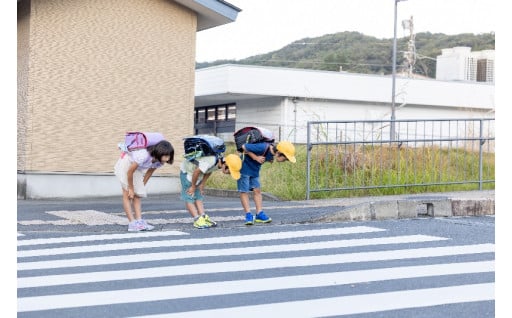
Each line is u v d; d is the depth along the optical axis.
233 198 14.31
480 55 52.38
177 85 16.84
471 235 8.64
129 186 8.98
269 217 9.96
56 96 15.11
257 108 32.84
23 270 6.70
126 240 8.43
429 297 5.71
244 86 30.20
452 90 35.34
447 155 14.56
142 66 16.31
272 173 14.61
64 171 15.25
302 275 6.50
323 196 13.23
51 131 15.07
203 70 31.56
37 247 7.95
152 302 5.55
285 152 9.26
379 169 13.87
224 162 9.30
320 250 7.71
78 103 15.41
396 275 6.49
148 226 9.23
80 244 8.14
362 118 33.59
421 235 8.66
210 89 31.06
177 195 16.02
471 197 11.25
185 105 16.97
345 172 13.30
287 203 12.38
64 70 15.21
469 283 6.18
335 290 5.94
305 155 15.41
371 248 7.82
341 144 14.25
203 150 9.03
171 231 9.12
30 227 9.41
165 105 16.66
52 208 12.14
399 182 13.55
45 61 14.95
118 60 15.95
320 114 32.38
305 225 9.58
